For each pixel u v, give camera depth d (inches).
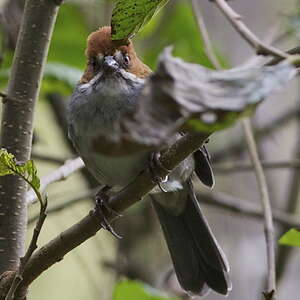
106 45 349.4
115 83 340.8
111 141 140.7
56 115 517.7
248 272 492.1
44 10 291.4
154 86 144.6
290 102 550.6
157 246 492.1
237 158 537.0
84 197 421.4
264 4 554.9
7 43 418.0
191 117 143.7
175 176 348.2
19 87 289.1
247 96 143.2
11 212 280.8
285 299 491.2
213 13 541.0
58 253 252.2
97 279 536.7
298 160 470.0
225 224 508.4
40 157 470.0
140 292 358.0
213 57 346.6
